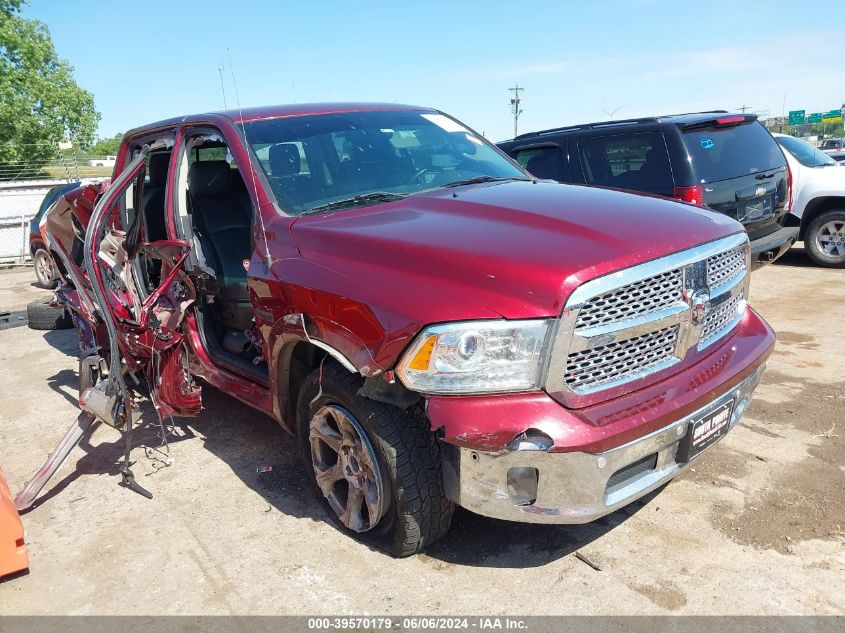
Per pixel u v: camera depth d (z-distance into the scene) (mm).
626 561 2988
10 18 35125
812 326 6230
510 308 2465
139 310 4016
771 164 7082
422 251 2758
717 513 3297
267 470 4008
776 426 4180
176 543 3342
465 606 2766
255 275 3361
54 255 4891
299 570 3051
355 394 2863
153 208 5020
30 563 3275
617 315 2605
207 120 4098
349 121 4180
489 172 4203
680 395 2760
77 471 4227
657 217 2982
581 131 7121
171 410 3953
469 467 2598
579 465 2492
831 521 3178
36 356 6969
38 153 34250
